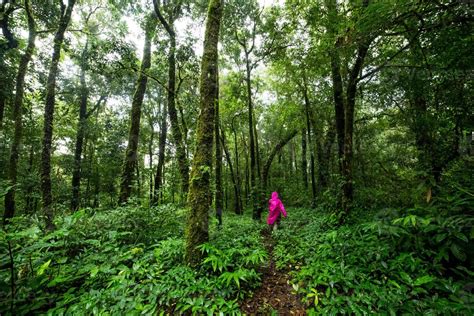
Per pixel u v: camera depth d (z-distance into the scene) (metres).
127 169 7.93
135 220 4.75
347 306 2.46
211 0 4.27
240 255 3.80
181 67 8.42
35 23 9.34
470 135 3.75
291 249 4.54
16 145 8.06
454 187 3.12
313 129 12.41
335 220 5.21
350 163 5.21
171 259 3.61
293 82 12.27
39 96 12.64
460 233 2.49
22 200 11.41
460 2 2.69
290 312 2.70
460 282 2.33
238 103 13.57
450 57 3.62
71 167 13.76
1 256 2.44
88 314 2.40
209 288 2.80
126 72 7.46
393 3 3.12
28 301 2.46
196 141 3.94
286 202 15.23
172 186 9.09
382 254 3.02
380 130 9.53
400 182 5.16
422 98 4.54
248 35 10.00
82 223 4.17
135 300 2.56
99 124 16.50
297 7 7.71
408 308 2.21
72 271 3.07
